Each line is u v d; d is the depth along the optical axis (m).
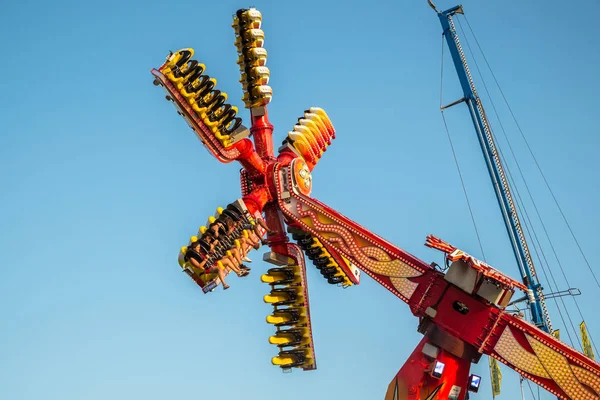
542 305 73.88
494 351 51.03
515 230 79.44
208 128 55.69
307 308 62.12
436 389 51.19
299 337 61.41
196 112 54.62
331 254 64.00
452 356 51.69
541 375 50.00
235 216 56.22
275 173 59.06
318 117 64.81
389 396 52.62
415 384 51.81
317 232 56.84
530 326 50.72
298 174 58.62
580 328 67.88
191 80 53.94
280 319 61.25
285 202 58.38
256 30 61.19
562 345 49.97
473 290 51.62
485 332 51.28
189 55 53.88
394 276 53.88
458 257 51.06
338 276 65.69
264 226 57.97
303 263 62.44
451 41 89.19
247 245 56.75
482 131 84.62
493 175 82.69
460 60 87.88
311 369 61.53
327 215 56.88
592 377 49.16
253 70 61.59
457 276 51.88
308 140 63.19
